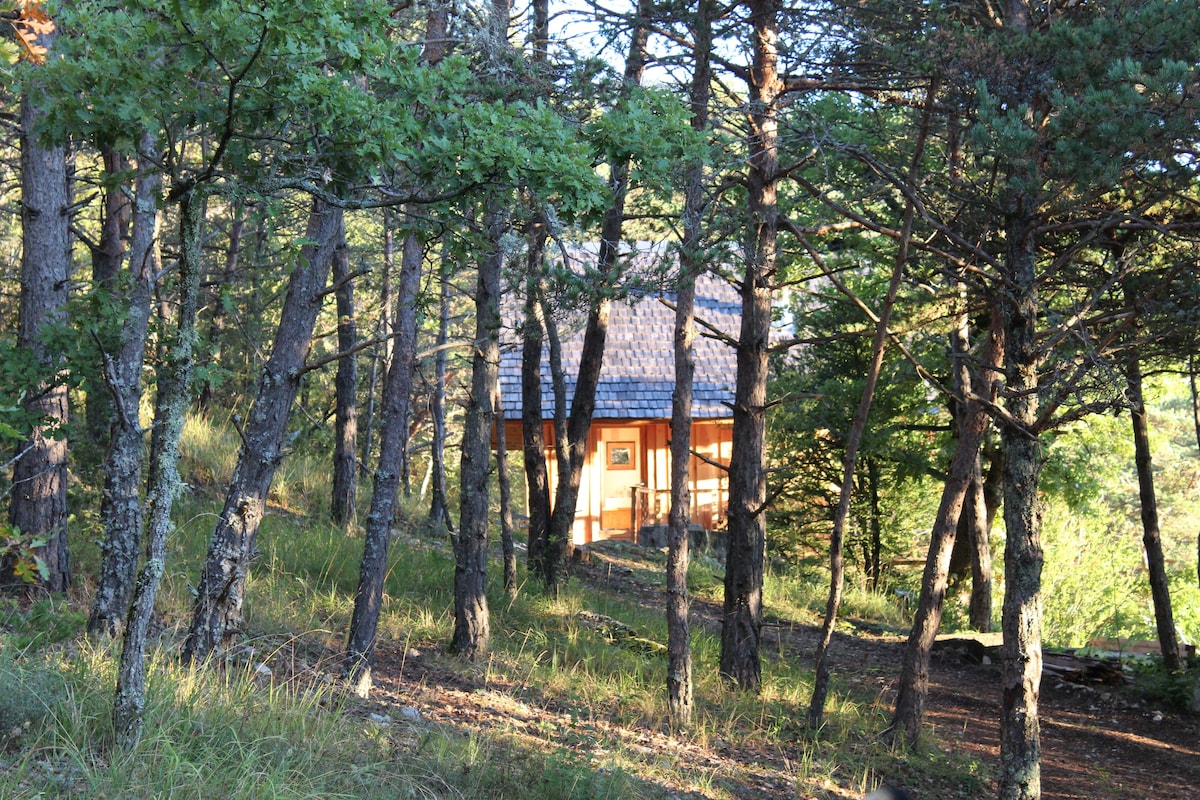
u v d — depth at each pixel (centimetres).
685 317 1034
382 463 928
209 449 1734
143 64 492
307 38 479
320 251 889
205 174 518
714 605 1844
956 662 1661
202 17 464
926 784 986
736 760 939
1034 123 879
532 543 1636
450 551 1688
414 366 967
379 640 1094
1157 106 740
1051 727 1326
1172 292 1089
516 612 1345
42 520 919
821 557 2545
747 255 1068
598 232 937
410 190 629
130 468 833
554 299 895
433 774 654
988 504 2052
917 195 1073
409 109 554
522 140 570
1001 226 1040
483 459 1127
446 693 950
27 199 927
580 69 928
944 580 1108
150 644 804
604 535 2628
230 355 2170
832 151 1083
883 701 1320
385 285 1888
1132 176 842
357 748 662
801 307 2331
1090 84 779
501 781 677
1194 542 4666
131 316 691
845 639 1767
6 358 765
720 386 2639
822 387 2178
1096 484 2302
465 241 610
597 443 2638
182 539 1224
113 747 543
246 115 534
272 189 551
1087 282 1197
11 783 473
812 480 2448
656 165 599
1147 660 1562
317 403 3006
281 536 1403
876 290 1992
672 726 1009
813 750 1005
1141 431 1538
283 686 756
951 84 900
